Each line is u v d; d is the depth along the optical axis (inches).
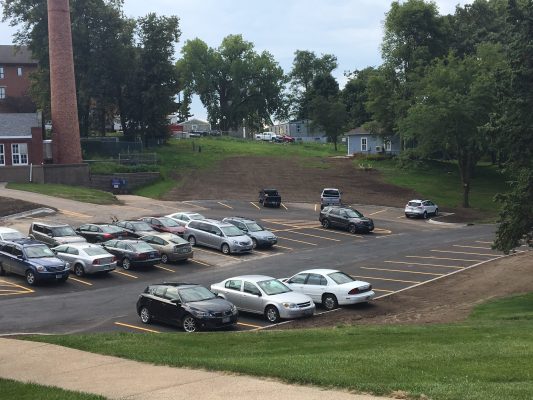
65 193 2084.2
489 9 3417.8
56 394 403.2
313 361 457.7
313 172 2829.7
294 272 1180.5
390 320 815.1
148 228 1430.9
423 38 3093.0
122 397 387.9
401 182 2628.0
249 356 519.2
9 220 1662.2
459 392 352.5
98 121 3427.7
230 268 1227.2
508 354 474.0
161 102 3112.7
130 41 3102.9
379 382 383.9
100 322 825.5
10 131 2336.4
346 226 1691.7
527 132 989.2
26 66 3754.9
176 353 537.0
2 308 903.7
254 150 3491.6
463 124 2124.8
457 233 1697.8
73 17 2859.3
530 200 974.4
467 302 927.0
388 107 2979.8
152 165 2603.3
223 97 4938.5
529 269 1159.0
